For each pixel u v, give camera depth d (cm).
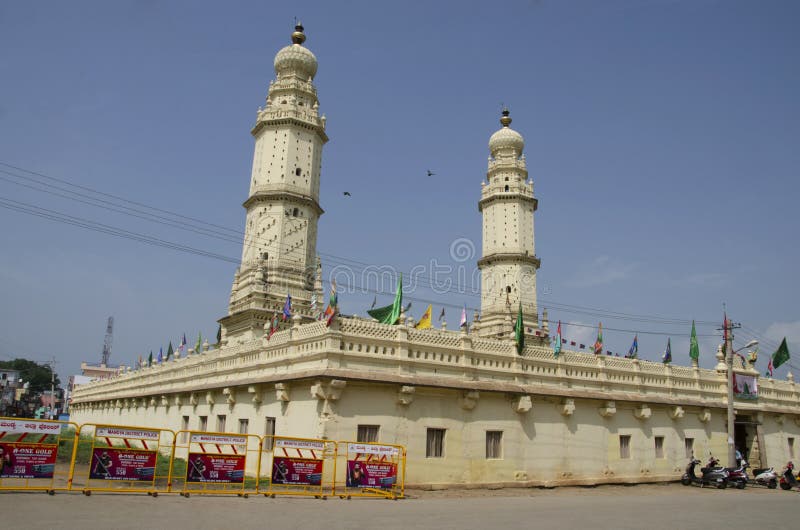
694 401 4478
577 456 3734
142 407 5641
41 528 1472
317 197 6906
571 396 3712
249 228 6706
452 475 3162
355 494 2602
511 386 3462
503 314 8188
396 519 1952
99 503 1877
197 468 2253
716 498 3316
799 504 3139
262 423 3381
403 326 3175
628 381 4141
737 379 4878
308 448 2492
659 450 4256
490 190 8900
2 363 17438
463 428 3266
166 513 1781
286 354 3312
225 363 4072
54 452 2053
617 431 4006
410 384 3031
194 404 4359
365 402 2964
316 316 6006
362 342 3045
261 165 6781
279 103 7000
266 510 1983
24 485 2267
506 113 9331
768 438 5066
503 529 1859
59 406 17175
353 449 2580
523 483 3403
